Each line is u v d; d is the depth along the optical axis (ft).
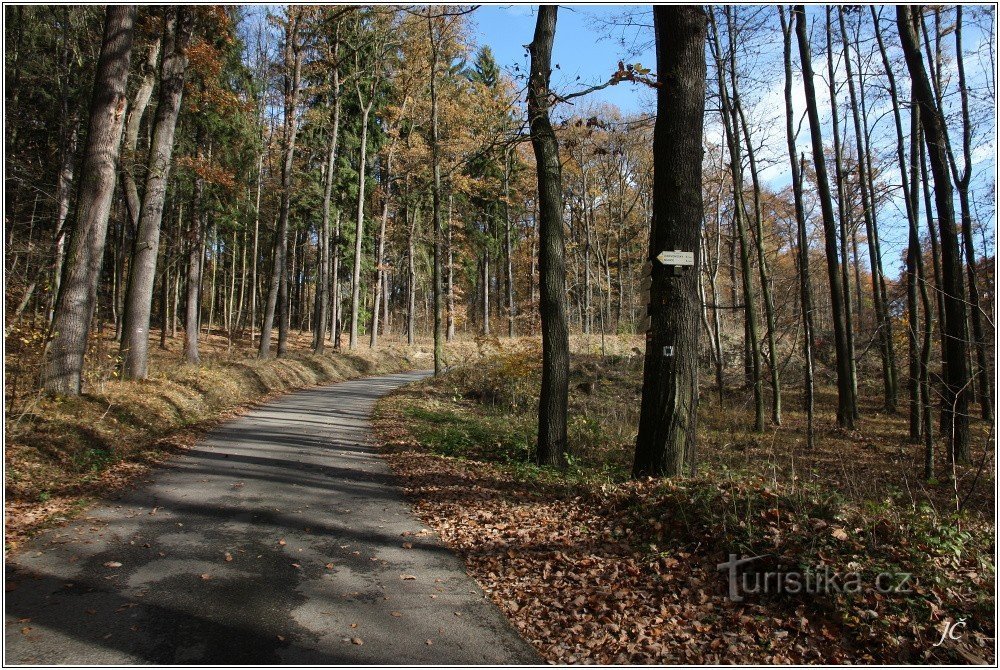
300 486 25.05
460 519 21.27
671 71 22.70
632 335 101.50
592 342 98.07
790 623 13.30
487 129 66.33
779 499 17.90
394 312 169.07
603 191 99.91
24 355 33.19
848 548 15.19
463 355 114.01
